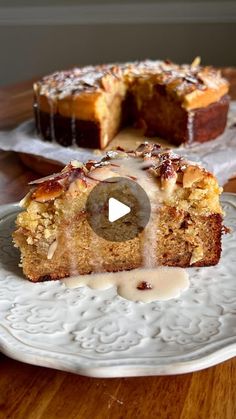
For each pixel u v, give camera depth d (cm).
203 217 24
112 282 23
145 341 19
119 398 18
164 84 42
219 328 20
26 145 39
